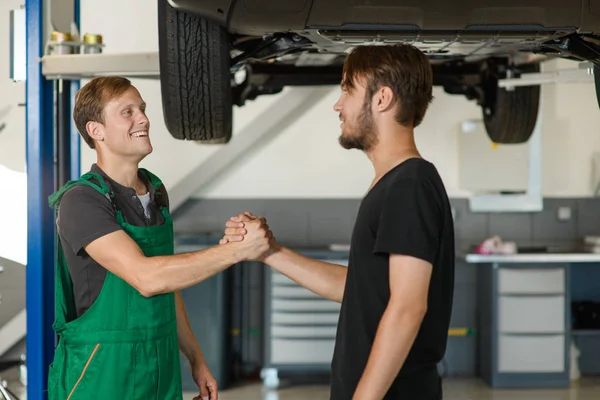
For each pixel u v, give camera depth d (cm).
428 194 147
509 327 484
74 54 269
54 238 274
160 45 241
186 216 532
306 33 231
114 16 499
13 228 481
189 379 483
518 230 538
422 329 151
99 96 196
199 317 477
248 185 533
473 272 532
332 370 161
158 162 508
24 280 473
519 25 220
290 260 196
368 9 216
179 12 238
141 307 193
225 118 257
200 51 242
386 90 155
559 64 498
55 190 278
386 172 156
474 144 526
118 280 191
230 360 506
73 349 193
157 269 182
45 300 272
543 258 477
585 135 536
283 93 501
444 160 536
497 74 349
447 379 516
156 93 500
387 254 149
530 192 528
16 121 505
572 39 258
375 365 142
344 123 162
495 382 487
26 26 272
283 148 533
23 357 374
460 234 538
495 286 482
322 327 486
